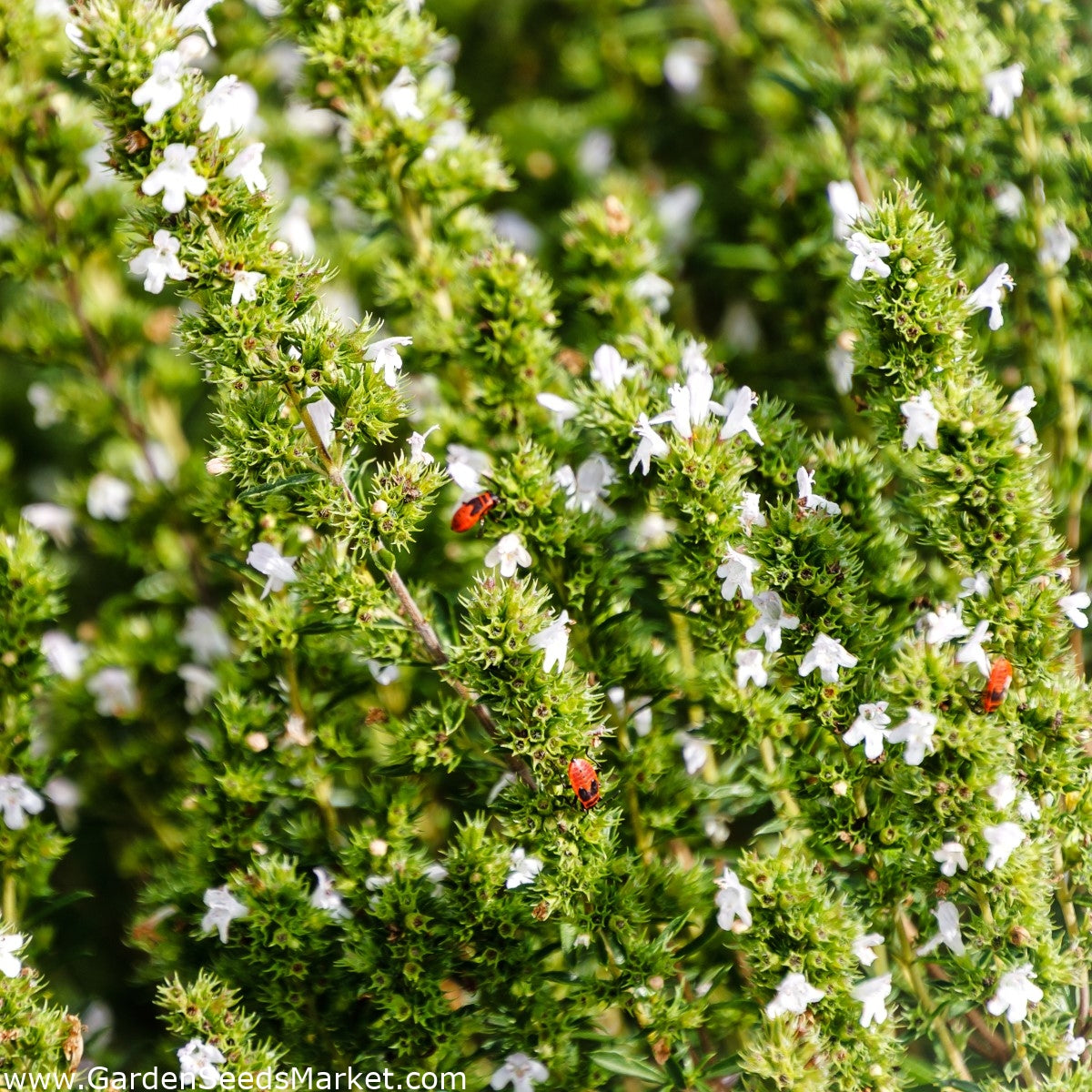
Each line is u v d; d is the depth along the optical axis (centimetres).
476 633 89
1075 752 90
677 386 91
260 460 89
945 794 89
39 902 95
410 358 96
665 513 91
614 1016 94
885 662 91
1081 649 95
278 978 92
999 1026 93
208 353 89
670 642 94
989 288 91
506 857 91
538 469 92
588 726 90
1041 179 96
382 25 94
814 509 90
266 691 95
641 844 93
